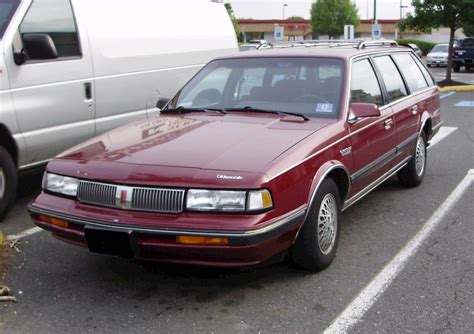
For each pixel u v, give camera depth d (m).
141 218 3.72
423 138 7.02
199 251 3.63
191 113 5.19
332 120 4.75
